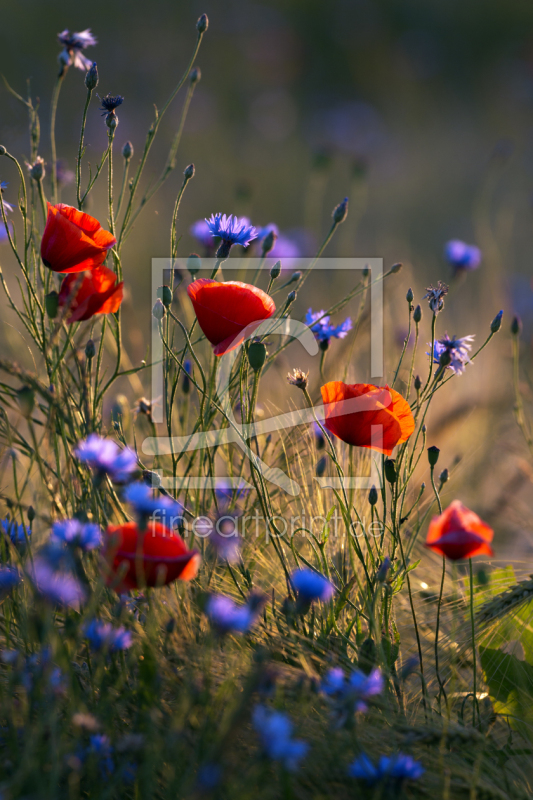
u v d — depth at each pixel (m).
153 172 2.59
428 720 2.39
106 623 2.40
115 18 9.75
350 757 2.33
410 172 7.75
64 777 2.32
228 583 2.49
